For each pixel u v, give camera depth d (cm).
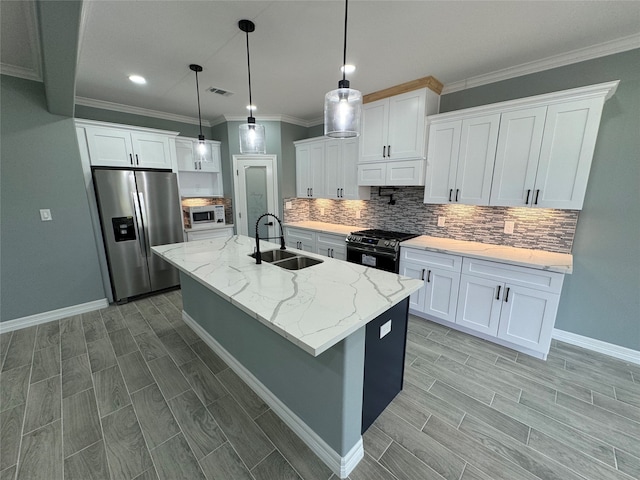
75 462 146
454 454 152
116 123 353
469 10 177
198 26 196
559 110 217
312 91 324
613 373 217
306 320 122
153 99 352
